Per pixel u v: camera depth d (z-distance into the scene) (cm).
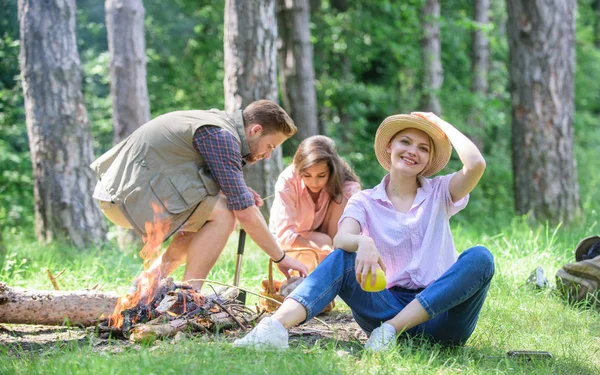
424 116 398
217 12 1572
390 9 1571
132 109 938
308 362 335
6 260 630
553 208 1043
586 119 2361
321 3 1614
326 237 554
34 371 322
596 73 2553
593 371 369
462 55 1953
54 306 425
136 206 464
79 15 1445
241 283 591
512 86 1073
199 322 423
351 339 411
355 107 1599
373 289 354
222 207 473
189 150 465
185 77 1568
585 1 2716
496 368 355
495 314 482
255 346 353
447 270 368
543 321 473
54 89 873
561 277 530
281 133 481
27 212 1292
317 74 1623
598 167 1883
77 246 868
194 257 469
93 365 326
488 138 1880
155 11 1545
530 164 1055
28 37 876
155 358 336
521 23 1053
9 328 436
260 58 871
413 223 389
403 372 337
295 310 362
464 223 1131
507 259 680
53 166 874
